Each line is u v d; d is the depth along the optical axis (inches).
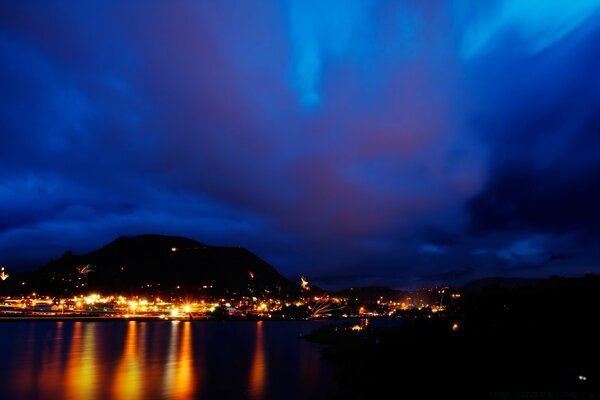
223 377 2731.3
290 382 2564.0
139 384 2503.7
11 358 3595.0
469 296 3233.3
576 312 2477.9
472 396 1658.5
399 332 3036.4
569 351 2036.2
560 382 1684.3
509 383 1720.0
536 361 1943.9
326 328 6112.2
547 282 3206.2
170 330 7317.9
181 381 2593.5
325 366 3223.4
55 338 5408.5
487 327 2630.4
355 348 3558.1
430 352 2235.5
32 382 2551.7
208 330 7495.1
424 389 1865.2
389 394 1943.9
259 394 2236.7
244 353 4084.6
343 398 1975.9
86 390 2342.5
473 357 2057.1
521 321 2714.1
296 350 4367.6
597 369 1786.4
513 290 3189.0
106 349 4274.1
